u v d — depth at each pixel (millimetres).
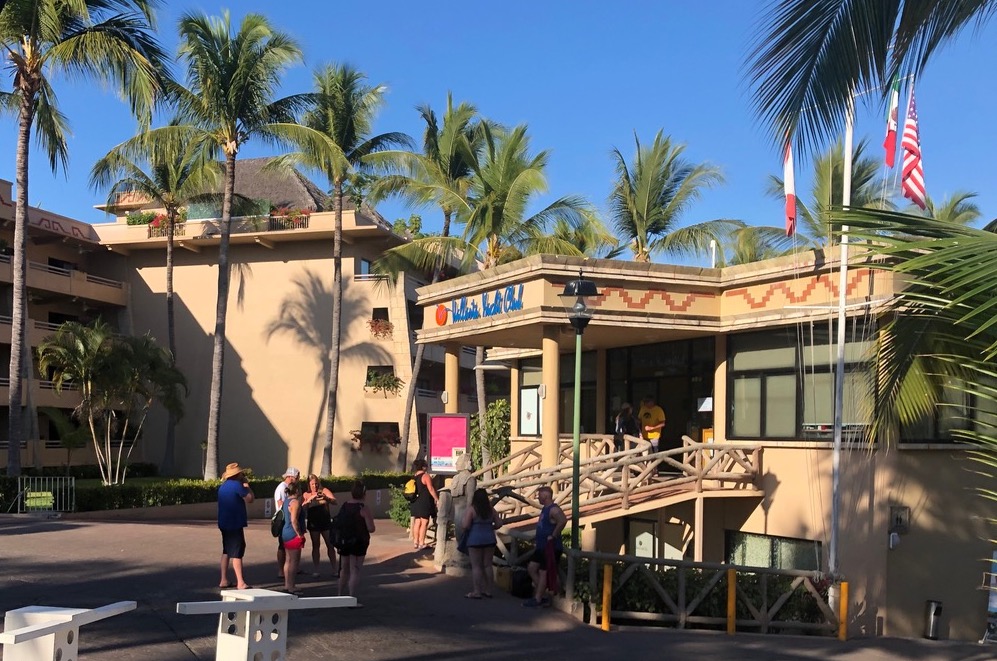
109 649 8586
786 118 6449
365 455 39094
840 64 6285
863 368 11727
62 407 37812
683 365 19328
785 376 16750
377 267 35469
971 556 14859
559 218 29969
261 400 40688
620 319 17047
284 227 39969
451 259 42281
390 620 10812
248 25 29531
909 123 13398
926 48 6359
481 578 12406
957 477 15039
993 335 6246
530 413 24516
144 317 42312
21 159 24266
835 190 20406
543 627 11227
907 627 14609
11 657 4445
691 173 28922
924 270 6223
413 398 37750
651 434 18359
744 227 28578
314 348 40250
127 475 39656
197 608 4645
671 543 18906
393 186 32344
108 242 41812
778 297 16750
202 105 30016
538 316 16828
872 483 14859
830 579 13625
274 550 16078
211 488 29781
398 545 17484
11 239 37875
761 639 12070
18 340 24312
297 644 9383
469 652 9602
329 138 31469
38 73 23922
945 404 8555
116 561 13789
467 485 14469
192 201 39812
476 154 33625
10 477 23719
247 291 41312
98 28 23828
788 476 16422
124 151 30703
